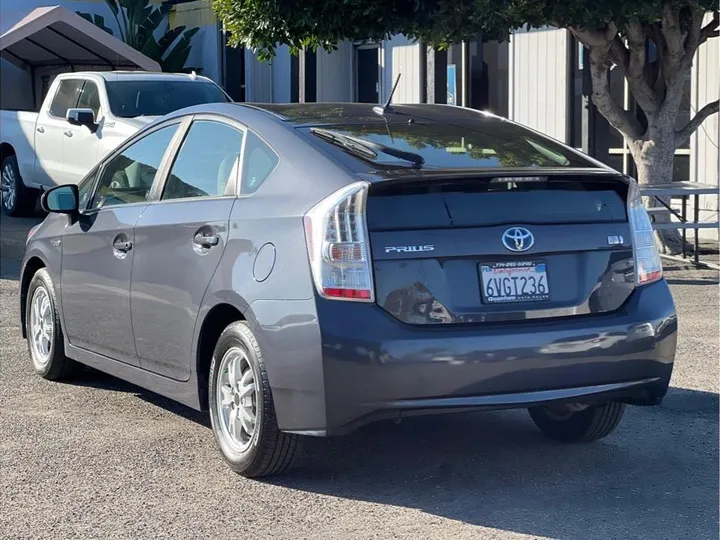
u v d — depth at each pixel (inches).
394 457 238.1
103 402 281.1
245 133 236.7
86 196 286.5
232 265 219.9
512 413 273.9
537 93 665.6
